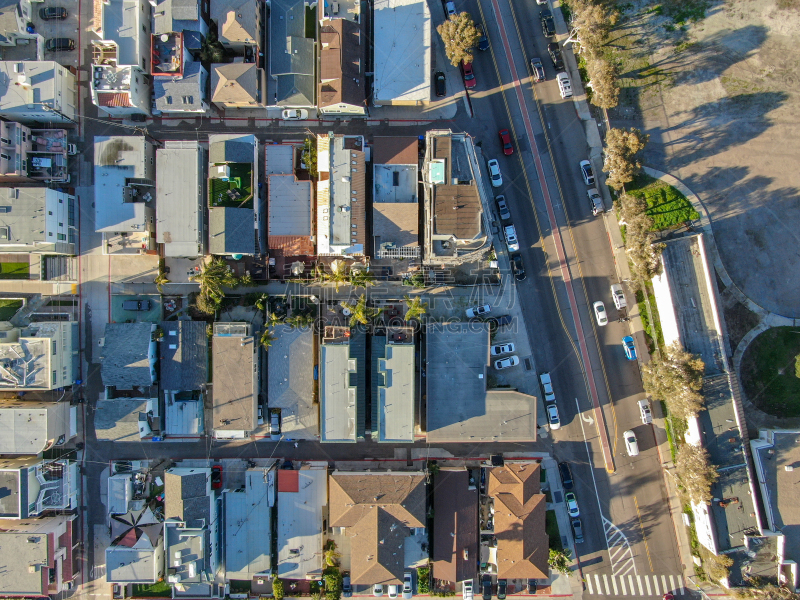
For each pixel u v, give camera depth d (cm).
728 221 5694
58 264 5622
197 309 5594
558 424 5638
